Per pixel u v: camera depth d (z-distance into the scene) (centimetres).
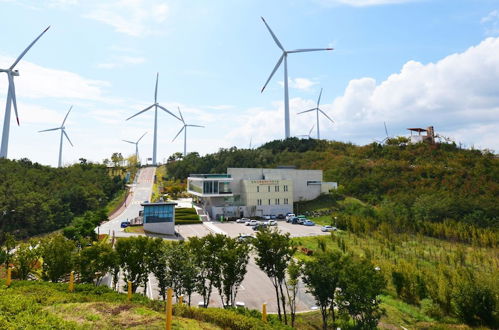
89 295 1823
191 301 2691
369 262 2202
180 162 14800
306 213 7856
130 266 2139
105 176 12019
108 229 6166
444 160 10038
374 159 11525
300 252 4328
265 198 7862
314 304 2712
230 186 7950
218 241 2200
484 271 3731
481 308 2452
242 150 15038
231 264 2069
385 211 6719
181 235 5681
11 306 1259
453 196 7381
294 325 2220
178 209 7388
